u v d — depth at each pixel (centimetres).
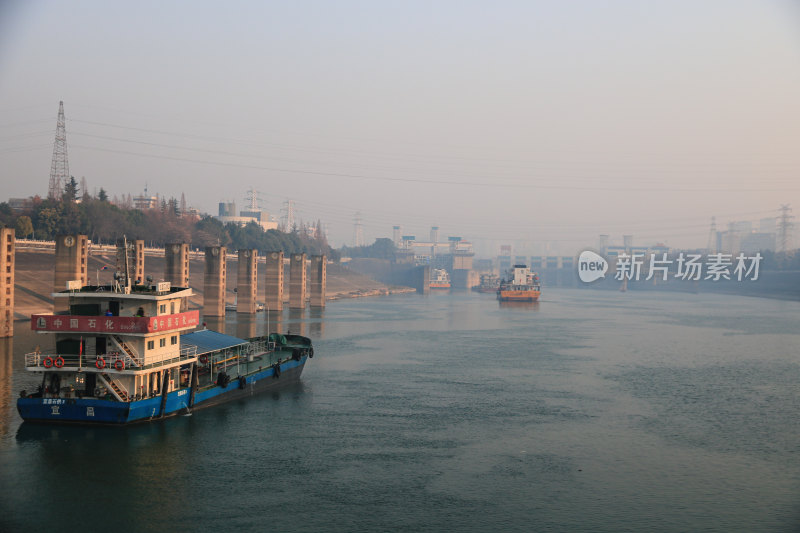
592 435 8394
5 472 6481
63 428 7644
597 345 16988
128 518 5672
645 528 5703
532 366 13425
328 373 12069
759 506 6203
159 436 7700
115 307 7638
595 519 5869
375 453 7494
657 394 10875
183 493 6200
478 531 5584
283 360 10825
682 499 6341
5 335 14762
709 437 8388
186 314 8075
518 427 8694
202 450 7325
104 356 7475
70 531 5425
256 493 6259
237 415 8819
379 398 10125
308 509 5950
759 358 14962
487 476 6856
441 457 7419
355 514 5872
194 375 8506
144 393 7656
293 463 7088
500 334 19262
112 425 7575
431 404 9838
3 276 14638
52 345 13775
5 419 8044
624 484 6706
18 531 5397
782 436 8475
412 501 6175
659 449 7862
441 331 19712
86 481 6362
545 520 5825
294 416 8888
